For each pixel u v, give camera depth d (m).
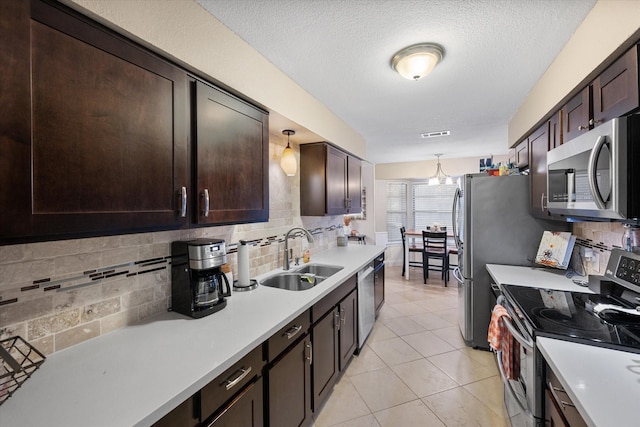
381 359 2.48
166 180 1.12
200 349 1.07
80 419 0.72
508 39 1.56
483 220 2.60
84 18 0.87
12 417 0.73
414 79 1.92
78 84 0.85
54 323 1.04
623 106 1.15
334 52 1.69
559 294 1.68
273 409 1.31
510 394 1.50
